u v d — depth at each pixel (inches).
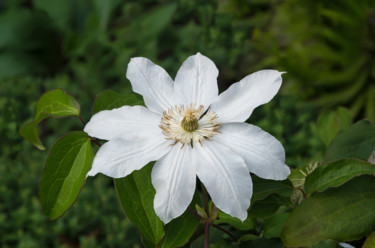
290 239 18.6
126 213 19.0
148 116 20.0
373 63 60.7
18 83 58.4
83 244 41.8
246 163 18.8
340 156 21.5
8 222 43.7
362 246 18.4
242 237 21.0
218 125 19.5
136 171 19.6
